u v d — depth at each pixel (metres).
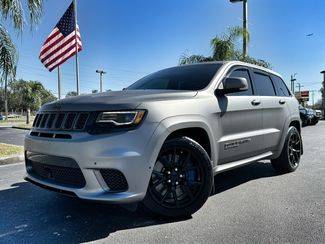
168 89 4.88
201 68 5.30
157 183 4.03
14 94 81.19
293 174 6.57
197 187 4.27
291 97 6.89
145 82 5.49
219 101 4.74
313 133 16.22
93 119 3.74
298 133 6.91
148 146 3.74
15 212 4.57
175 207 4.12
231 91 4.80
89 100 3.98
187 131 4.34
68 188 3.76
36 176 4.27
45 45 14.16
